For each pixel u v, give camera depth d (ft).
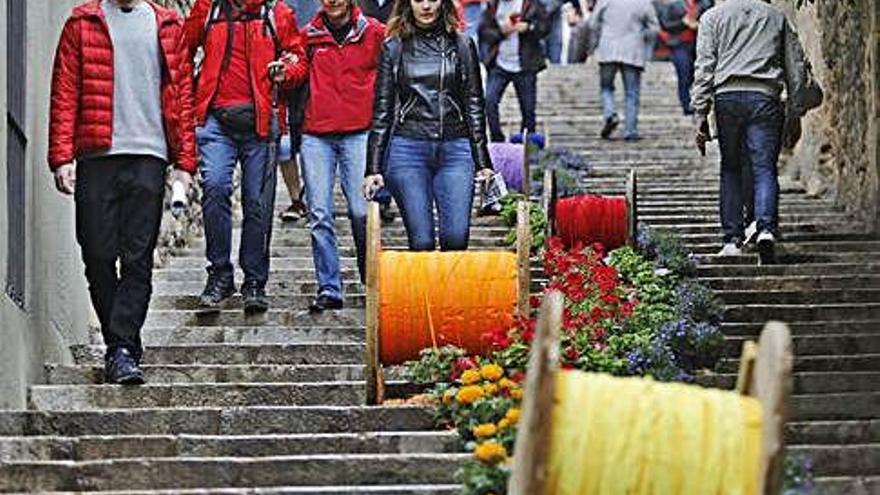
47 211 47.34
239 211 73.00
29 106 45.52
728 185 59.77
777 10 59.31
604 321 45.34
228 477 36.96
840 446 37.65
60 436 39.86
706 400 27.45
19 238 43.73
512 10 83.61
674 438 26.96
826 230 67.82
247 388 43.37
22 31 45.52
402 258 42.86
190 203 68.18
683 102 93.91
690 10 93.40
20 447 38.63
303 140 52.70
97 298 44.42
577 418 27.02
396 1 48.52
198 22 51.42
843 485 35.53
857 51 69.97
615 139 89.71
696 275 57.11
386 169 48.32
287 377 45.85
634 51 89.30
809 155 77.77
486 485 33.65
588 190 76.59
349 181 52.47
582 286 48.44
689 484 26.81
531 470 26.37
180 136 44.39
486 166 48.42
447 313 42.27
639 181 78.33
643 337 44.24
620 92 100.78
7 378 40.91
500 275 42.52
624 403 27.20
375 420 40.45
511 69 83.82
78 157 43.80
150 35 44.21
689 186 76.13
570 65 105.40
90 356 48.83
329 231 52.29
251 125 51.11
